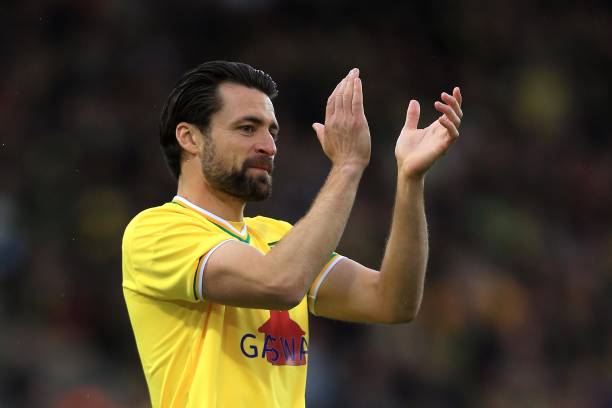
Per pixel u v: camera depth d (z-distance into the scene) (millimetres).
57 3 44281
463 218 42969
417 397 35594
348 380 34531
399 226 11547
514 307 39719
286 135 42688
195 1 45906
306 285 10219
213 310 10797
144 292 10977
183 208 11164
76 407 32375
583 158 48250
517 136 48125
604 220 46438
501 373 37844
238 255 10328
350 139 10898
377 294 11758
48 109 41438
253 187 11055
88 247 37656
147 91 42625
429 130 11586
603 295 42875
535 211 45406
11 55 42969
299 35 47125
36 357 33500
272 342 11094
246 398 10664
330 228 10383
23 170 39062
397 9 49906
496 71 50562
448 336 37719
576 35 52406
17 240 36469
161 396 10898
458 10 50969
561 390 38500
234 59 45625
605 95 51281
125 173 39969
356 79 11078
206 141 11070
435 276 39875
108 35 44125
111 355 35219
